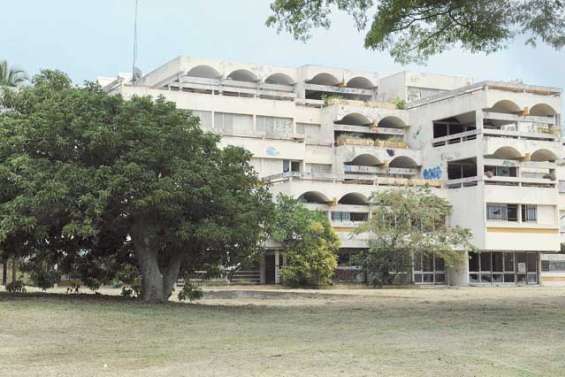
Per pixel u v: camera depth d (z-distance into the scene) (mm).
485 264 53875
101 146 21578
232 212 23109
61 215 22266
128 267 26359
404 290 43312
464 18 21391
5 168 21266
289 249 46312
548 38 20016
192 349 12617
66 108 22156
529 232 53625
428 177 57656
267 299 30406
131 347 12883
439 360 11352
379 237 48281
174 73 58312
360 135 60312
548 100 54906
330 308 23438
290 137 55219
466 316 19922
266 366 10688
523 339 14250
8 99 24016
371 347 12883
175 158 22328
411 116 60125
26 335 14453
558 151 54969
